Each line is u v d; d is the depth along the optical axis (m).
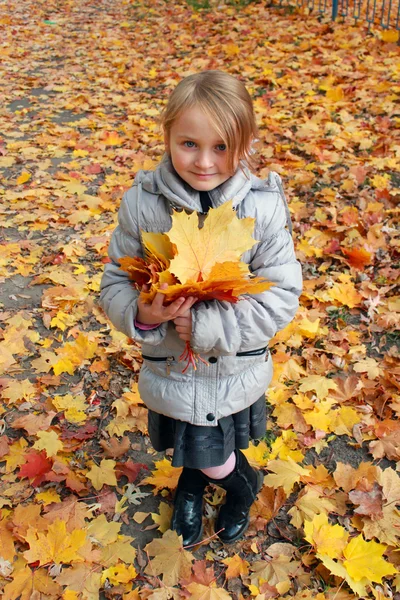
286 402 2.91
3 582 2.17
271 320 1.94
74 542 2.22
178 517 2.32
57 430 2.78
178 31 9.68
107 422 2.86
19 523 2.31
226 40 8.79
